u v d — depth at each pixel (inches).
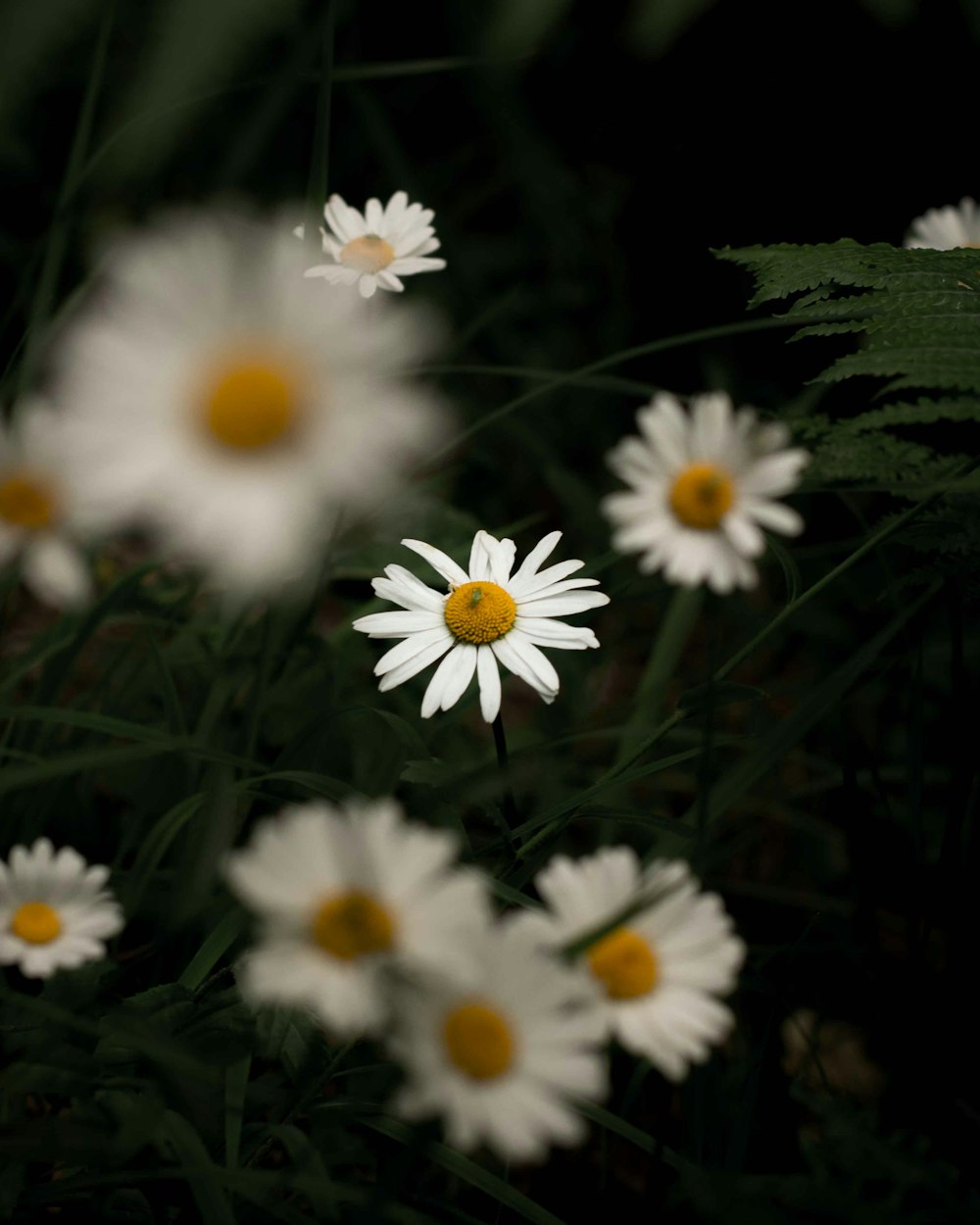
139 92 34.8
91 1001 29.0
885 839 41.3
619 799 40.3
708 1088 32.1
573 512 53.7
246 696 38.9
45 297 36.6
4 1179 28.1
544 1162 33.7
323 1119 29.4
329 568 37.8
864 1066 36.7
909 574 33.4
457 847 29.5
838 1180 29.7
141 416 20.1
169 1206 30.3
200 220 21.6
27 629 46.8
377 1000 23.7
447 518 42.0
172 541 19.8
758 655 53.0
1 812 34.8
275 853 24.0
